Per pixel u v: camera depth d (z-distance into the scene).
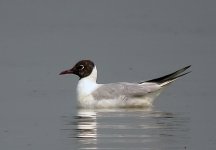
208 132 16.53
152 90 20.19
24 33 36.19
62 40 34.19
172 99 21.38
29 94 22.28
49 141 15.74
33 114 19.09
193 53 29.89
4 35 35.56
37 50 31.34
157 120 18.12
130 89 20.34
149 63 27.77
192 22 38.53
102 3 45.09
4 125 17.61
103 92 20.39
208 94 21.97
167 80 20.45
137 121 18.02
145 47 31.89
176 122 17.84
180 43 32.72
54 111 19.62
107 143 15.45
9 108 20.02
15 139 16.02
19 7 43.66
